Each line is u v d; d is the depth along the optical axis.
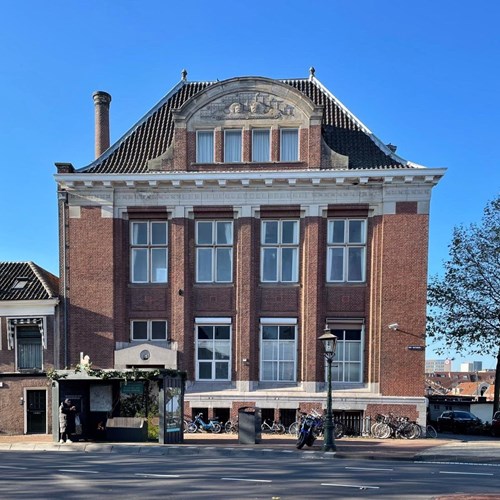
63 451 16.19
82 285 22.05
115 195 22.31
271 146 21.88
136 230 22.64
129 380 17.69
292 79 25.86
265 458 14.45
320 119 21.59
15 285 23.12
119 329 21.97
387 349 20.70
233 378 21.50
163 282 22.23
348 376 21.34
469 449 16.14
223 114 22.14
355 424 20.50
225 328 21.98
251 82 21.98
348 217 21.67
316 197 21.55
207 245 22.25
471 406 32.66
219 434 20.02
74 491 9.53
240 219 21.86
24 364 22.17
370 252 21.44
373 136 22.92
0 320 22.09
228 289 21.95
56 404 17.84
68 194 22.28
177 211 22.08
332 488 9.76
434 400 34.38
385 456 14.66
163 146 23.39
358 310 21.38
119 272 22.19
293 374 21.55
